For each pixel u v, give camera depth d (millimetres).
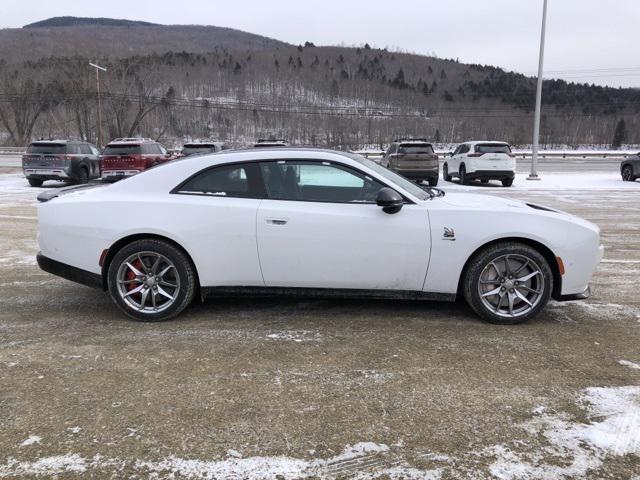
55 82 64438
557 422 2840
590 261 4293
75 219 4410
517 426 2803
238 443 2658
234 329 4230
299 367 3520
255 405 3023
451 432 2750
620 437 2701
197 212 4297
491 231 4191
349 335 4094
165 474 2426
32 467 2471
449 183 20609
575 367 3520
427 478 2395
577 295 4352
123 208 4359
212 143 21219
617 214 11328
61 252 4477
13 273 6086
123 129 63094
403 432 2754
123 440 2684
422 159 17859
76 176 18344
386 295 4352
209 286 4395
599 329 4234
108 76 62656
